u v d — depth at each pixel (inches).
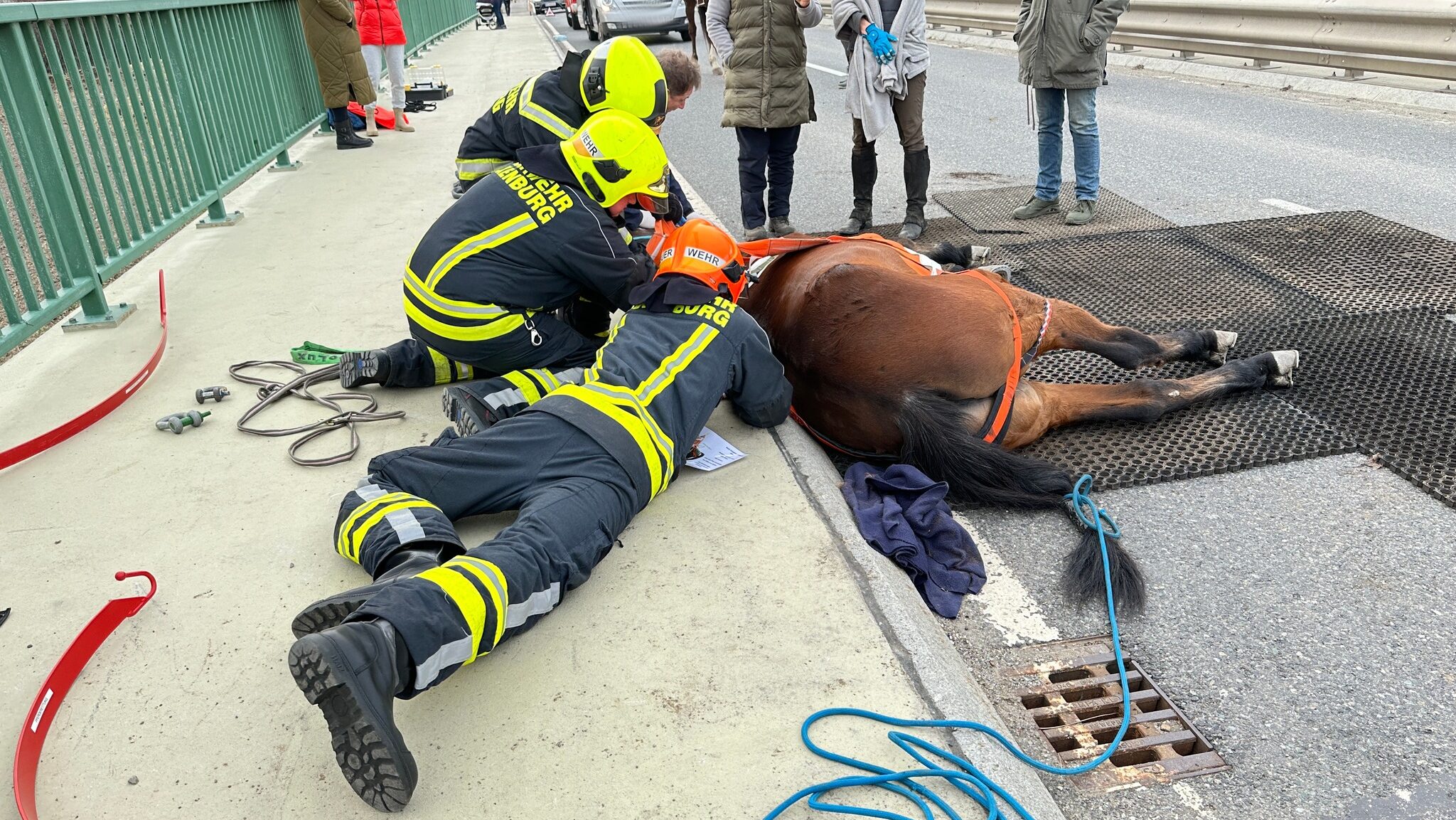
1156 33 481.7
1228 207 253.9
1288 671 100.8
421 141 381.1
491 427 117.9
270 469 134.1
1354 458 136.0
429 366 155.2
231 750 87.7
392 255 228.8
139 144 221.8
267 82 319.3
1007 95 444.5
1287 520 124.4
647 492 112.4
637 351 117.4
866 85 227.1
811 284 133.4
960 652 106.0
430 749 86.8
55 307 176.4
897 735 86.0
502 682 94.3
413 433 142.9
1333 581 113.1
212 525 121.3
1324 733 93.1
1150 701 98.9
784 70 231.0
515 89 189.9
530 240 135.4
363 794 79.3
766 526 117.8
